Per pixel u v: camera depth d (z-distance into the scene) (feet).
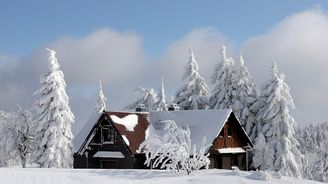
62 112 137.90
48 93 138.92
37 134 140.56
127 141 131.95
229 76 175.83
